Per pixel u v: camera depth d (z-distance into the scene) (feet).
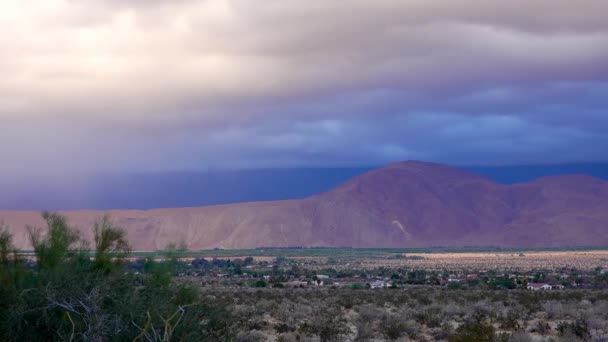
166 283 47.47
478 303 134.21
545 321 108.99
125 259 50.93
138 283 47.42
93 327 38.65
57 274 42.37
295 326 95.76
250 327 89.76
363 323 90.99
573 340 78.43
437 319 103.09
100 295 40.50
